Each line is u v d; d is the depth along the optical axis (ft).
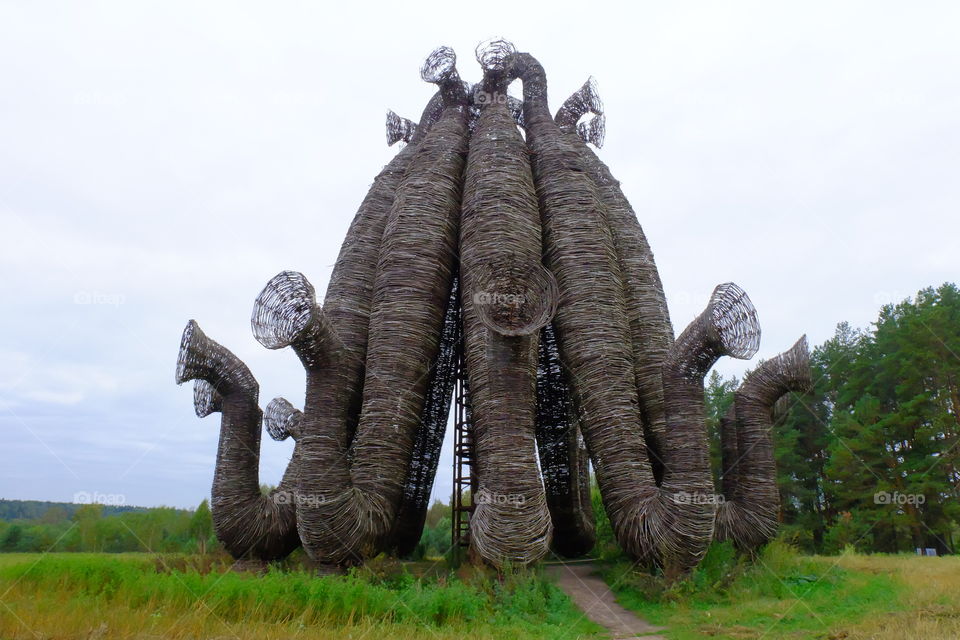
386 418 53.26
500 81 68.54
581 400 54.75
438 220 60.49
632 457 51.44
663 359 60.49
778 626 37.58
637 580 46.85
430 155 64.69
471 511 60.70
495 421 48.26
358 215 68.59
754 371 56.75
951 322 112.68
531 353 51.47
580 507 74.54
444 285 59.98
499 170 58.34
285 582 39.42
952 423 105.19
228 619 35.55
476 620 37.76
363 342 61.26
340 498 46.29
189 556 55.47
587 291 56.75
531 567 46.06
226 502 52.13
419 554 77.77
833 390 138.51
